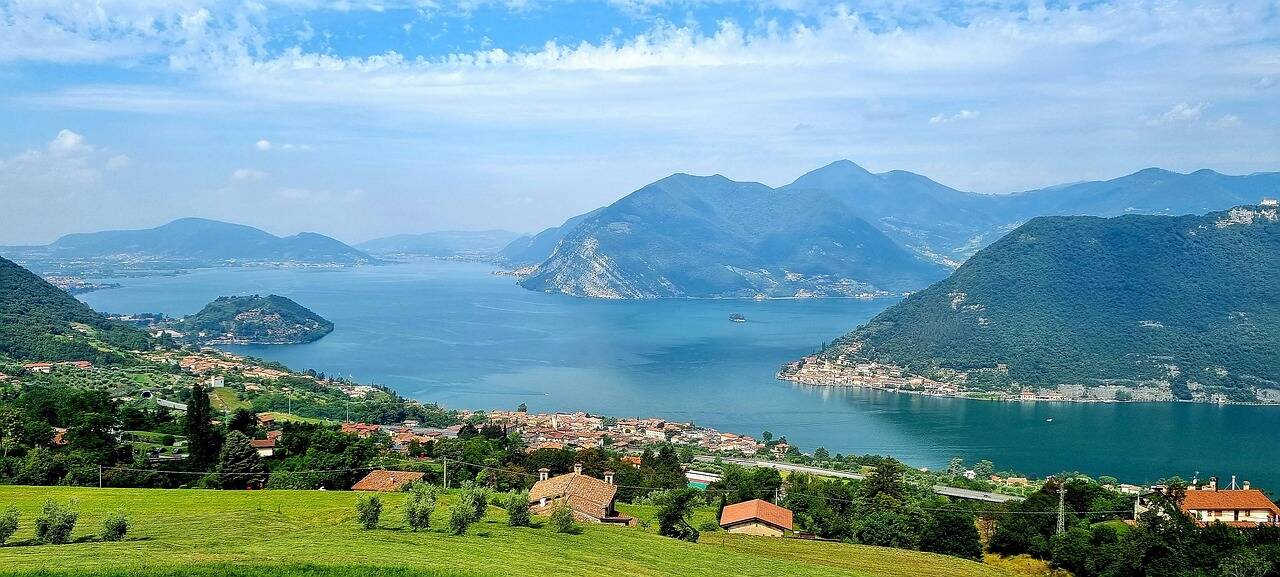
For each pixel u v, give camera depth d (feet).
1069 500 447.01
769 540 385.50
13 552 214.48
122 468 445.37
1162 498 422.41
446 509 323.16
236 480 452.76
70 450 472.85
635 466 584.40
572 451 617.21
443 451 569.23
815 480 568.00
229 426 590.14
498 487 487.61
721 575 265.95
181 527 270.67
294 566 209.87
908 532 414.21
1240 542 354.74
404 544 250.16
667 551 295.69
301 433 553.64
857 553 370.32
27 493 365.81
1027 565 394.73
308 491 395.96
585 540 292.61
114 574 193.26
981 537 441.27
